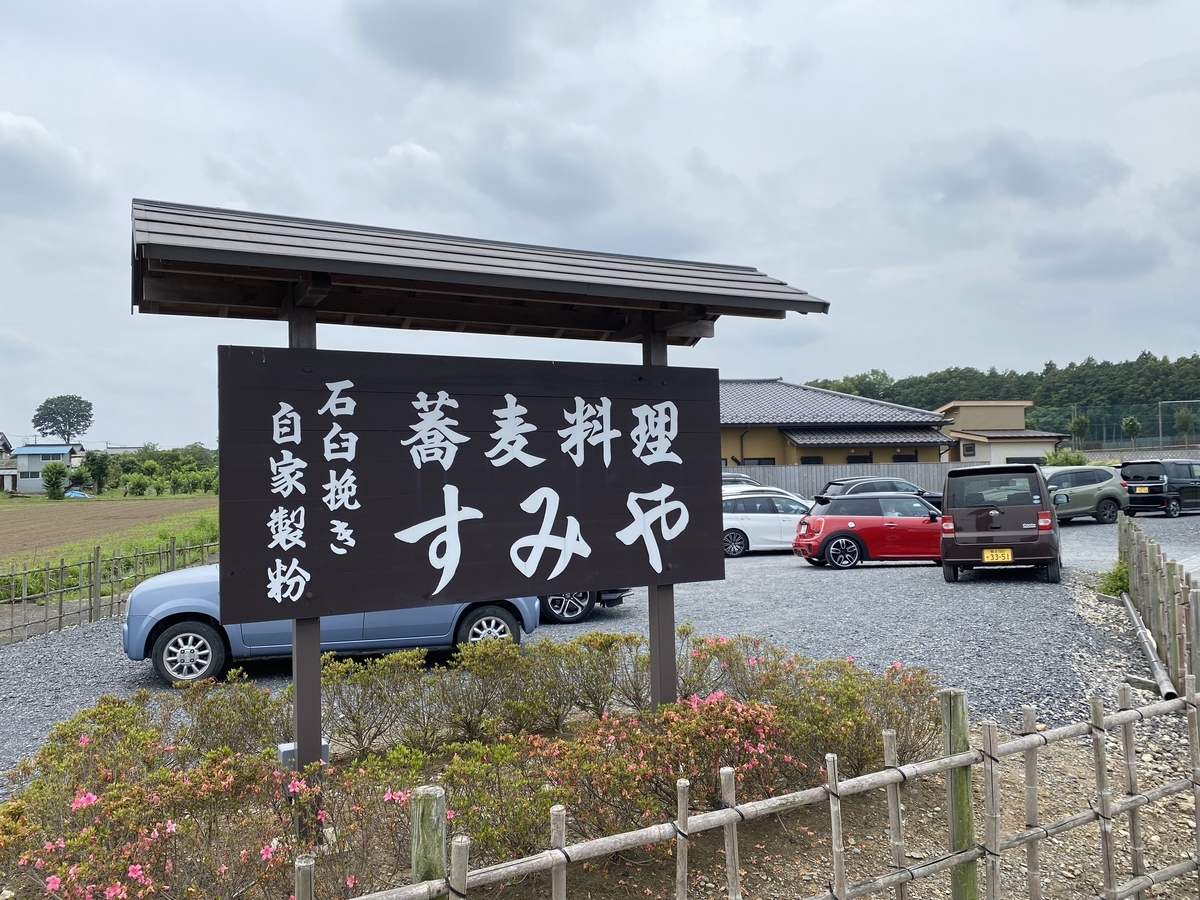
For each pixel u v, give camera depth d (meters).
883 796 4.31
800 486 25.98
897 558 14.10
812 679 4.86
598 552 4.66
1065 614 9.12
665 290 4.58
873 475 26.41
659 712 4.18
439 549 4.21
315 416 3.94
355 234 4.40
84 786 3.28
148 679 7.57
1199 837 3.75
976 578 12.20
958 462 34.44
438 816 2.25
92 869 2.60
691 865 3.57
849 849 3.78
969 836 3.22
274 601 3.80
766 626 9.04
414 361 4.19
